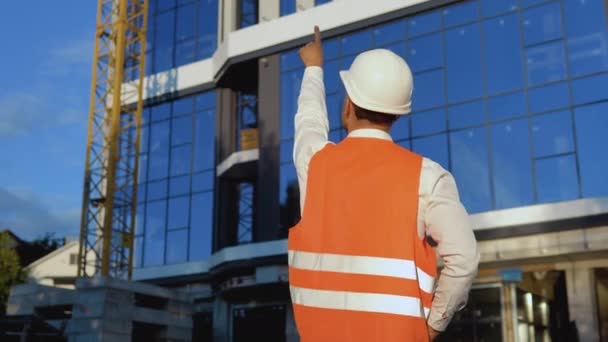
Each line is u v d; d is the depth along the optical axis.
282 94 33.75
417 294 2.14
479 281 26.53
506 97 27.47
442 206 2.19
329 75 32.12
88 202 42.09
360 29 31.81
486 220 26.59
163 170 39.84
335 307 2.18
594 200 24.64
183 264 37.06
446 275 2.16
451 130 28.34
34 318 25.98
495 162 27.08
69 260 57.12
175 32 41.84
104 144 43.25
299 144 2.56
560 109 26.19
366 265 2.18
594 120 25.42
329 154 2.40
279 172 32.72
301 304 2.26
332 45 32.56
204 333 35.97
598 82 25.62
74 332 26.23
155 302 30.73
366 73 2.40
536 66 27.12
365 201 2.24
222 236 36.03
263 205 32.59
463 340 26.28
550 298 27.97
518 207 26.11
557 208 25.27
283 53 34.25
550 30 27.17
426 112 29.14
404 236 2.18
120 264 39.03
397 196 2.21
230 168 35.28
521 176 26.44
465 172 27.64
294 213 31.66
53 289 27.39
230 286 32.16
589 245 24.61
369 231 2.21
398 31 30.83
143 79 41.97
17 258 52.88
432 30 29.94
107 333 25.80
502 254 26.19
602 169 24.88
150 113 41.56
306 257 2.29
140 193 40.38
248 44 35.06
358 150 2.36
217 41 39.59
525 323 26.00
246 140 36.59
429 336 2.23
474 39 28.81
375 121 2.41
